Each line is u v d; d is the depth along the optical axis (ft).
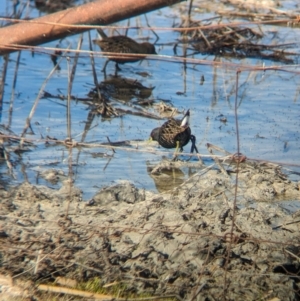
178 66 63.62
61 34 29.07
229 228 29.17
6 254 26.17
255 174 38.73
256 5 78.18
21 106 50.42
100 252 26.40
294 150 43.93
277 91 56.39
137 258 26.66
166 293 25.16
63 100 52.54
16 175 38.17
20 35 29.17
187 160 42.14
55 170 39.11
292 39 71.05
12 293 24.54
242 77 60.49
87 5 28.43
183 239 27.71
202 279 25.68
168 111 51.78
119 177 39.06
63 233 27.27
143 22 73.67
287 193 36.86
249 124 48.78
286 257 27.14
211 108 52.31
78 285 25.43
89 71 60.39
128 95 55.31
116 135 46.34
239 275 25.94
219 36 68.80
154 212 30.30
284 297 25.25
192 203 32.35
